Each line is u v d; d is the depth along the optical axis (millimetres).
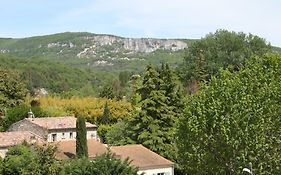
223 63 92750
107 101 101000
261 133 36156
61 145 53719
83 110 99812
